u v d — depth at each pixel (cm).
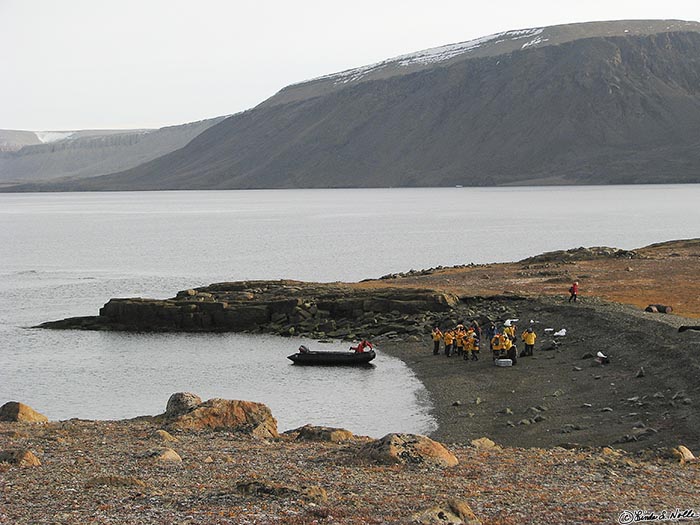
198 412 3083
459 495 2052
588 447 2972
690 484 2208
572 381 4353
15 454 2427
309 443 2775
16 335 6919
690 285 7069
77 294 9556
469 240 15638
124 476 2191
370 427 3888
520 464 2445
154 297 9225
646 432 3294
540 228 18050
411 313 6719
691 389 3712
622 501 2011
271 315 7056
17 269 12225
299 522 1806
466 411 4072
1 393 4941
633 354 4562
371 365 5381
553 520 1845
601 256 9200
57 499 2027
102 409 4525
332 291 7369
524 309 6316
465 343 5284
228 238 17325
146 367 5609
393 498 2012
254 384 4981
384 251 13900
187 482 2189
